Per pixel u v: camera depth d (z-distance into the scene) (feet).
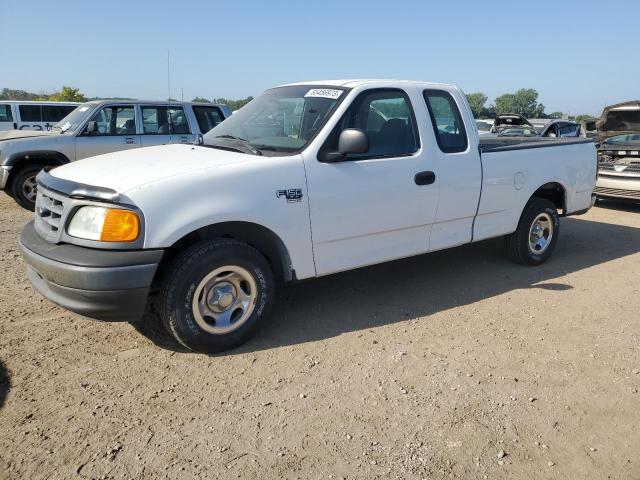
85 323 13.83
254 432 9.64
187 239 12.12
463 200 16.42
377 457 9.07
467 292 16.94
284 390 11.03
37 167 29.78
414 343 13.29
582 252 22.16
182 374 11.55
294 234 12.98
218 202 11.75
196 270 11.69
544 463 9.04
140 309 11.27
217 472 8.62
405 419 10.14
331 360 12.32
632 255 21.77
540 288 17.48
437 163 15.57
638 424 10.19
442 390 11.18
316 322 14.38
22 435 9.37
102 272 10.65
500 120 56.85
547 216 19.61
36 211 12.83
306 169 13.05
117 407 10.28
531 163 18.45
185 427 9.74
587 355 12.91
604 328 14.48
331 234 13.67
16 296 15.51
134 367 11.77
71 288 10.85
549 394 11.16
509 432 9.84
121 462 8.79
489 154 17.10
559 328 14.42
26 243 12.11
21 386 10.87
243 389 11.03
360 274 18.44
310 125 13.92
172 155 13.55
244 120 15.74
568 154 19.92
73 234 11.21
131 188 11.14
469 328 14.25
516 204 18.28
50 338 12.98
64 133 30.78
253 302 12.72
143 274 10.91
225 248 12.00
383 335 13.69
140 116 32.09
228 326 12.45
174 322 11.76
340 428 9.82
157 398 10.62
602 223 28.37
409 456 9.11
